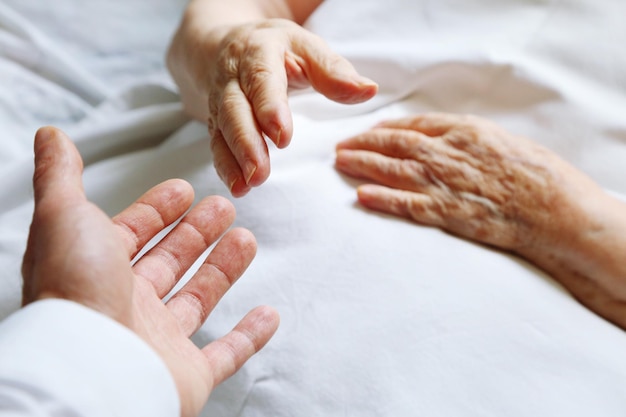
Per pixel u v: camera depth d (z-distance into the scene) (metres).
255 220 0.58
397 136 0.62
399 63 0.68
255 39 0.57
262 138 0.51
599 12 0.66
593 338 0.53
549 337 0.52
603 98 0.64
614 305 0.56
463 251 0.57
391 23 0.72
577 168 0.63
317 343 0.52
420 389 0.50
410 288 0.54
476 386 0.50
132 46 0.99
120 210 0.62
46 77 0.87
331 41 0.72
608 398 0.50
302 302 0.54
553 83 0.64
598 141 0.62
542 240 0.57
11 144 0.75
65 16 1.00
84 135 0.72
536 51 0.67
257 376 0.52
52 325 0.37
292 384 0.51
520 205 0.57
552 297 0.56
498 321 0.52
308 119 0.67
